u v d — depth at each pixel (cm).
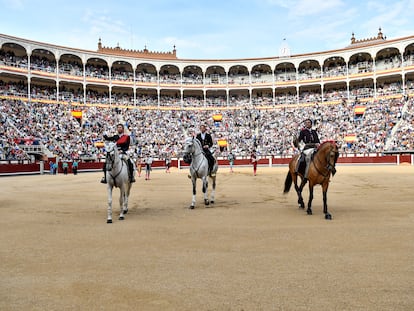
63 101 4900
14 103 4334
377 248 558
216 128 5312
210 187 1772
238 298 374
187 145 1052
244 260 508
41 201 1291
